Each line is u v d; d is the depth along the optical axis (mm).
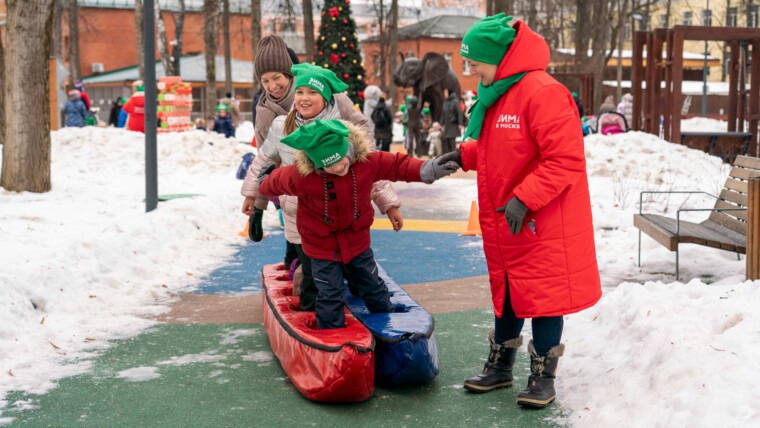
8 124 10664
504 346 4062
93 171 14867
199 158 16422
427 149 22625
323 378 3807
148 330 5375
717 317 4078
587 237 3695
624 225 8898
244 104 52188
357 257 4203
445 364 4566
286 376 4391
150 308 5969
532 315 3656
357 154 3936
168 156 16281
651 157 14461
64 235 7922
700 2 59062
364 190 4008
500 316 3830
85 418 3752
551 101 3516
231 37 59812
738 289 4555
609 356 4223
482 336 5148
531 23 42906
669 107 17688
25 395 4070
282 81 5004
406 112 23672
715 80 59438
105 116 51375
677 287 4820
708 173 13758
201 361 4668
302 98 4375
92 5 56000
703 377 3447
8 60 10586
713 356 3635
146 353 4836
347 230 4121
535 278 3639
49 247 7180
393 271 7340
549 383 3830
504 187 3693
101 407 3898
